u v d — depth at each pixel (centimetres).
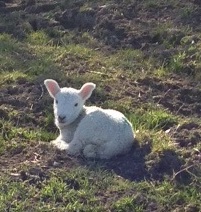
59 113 849
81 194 777
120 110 982
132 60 1146
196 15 1256
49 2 1345
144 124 945
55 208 757
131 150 859
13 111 962
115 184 796
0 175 807
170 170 825
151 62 1138
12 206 761
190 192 793
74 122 864
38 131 926
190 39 1181
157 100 1024
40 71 1080
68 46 1180
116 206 759
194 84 1075
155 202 773
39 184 793
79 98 859
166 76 1098
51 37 1234
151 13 1273
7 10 1332
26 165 822
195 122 943
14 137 905
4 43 1182
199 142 887
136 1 1305
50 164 827
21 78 1048
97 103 998
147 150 855
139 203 770
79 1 1327
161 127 941
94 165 827
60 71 1084
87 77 1062
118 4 1301
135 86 1059
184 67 1115
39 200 771
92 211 755
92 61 1127
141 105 1002
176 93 1042
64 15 1282
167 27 1228
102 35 1222
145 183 799
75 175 803
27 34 1231
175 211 763
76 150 845
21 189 782
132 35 1212
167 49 1170
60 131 877
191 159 838
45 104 985
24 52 1157
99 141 840
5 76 1053
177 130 923
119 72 1094
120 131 845
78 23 1266
